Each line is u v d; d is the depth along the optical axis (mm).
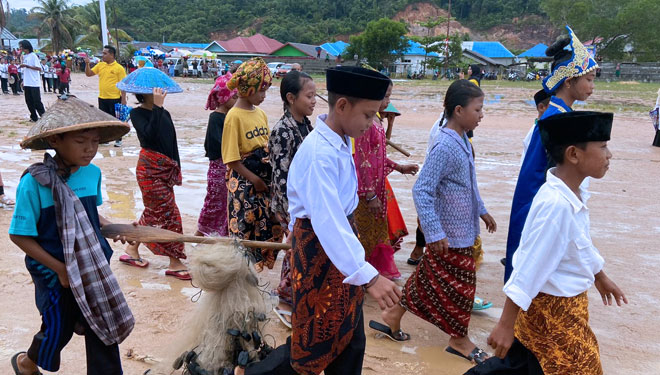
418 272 3777
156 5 136125
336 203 2432
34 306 4258
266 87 4426
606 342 3988
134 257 5258
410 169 4910
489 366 2984
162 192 4859
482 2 141750
